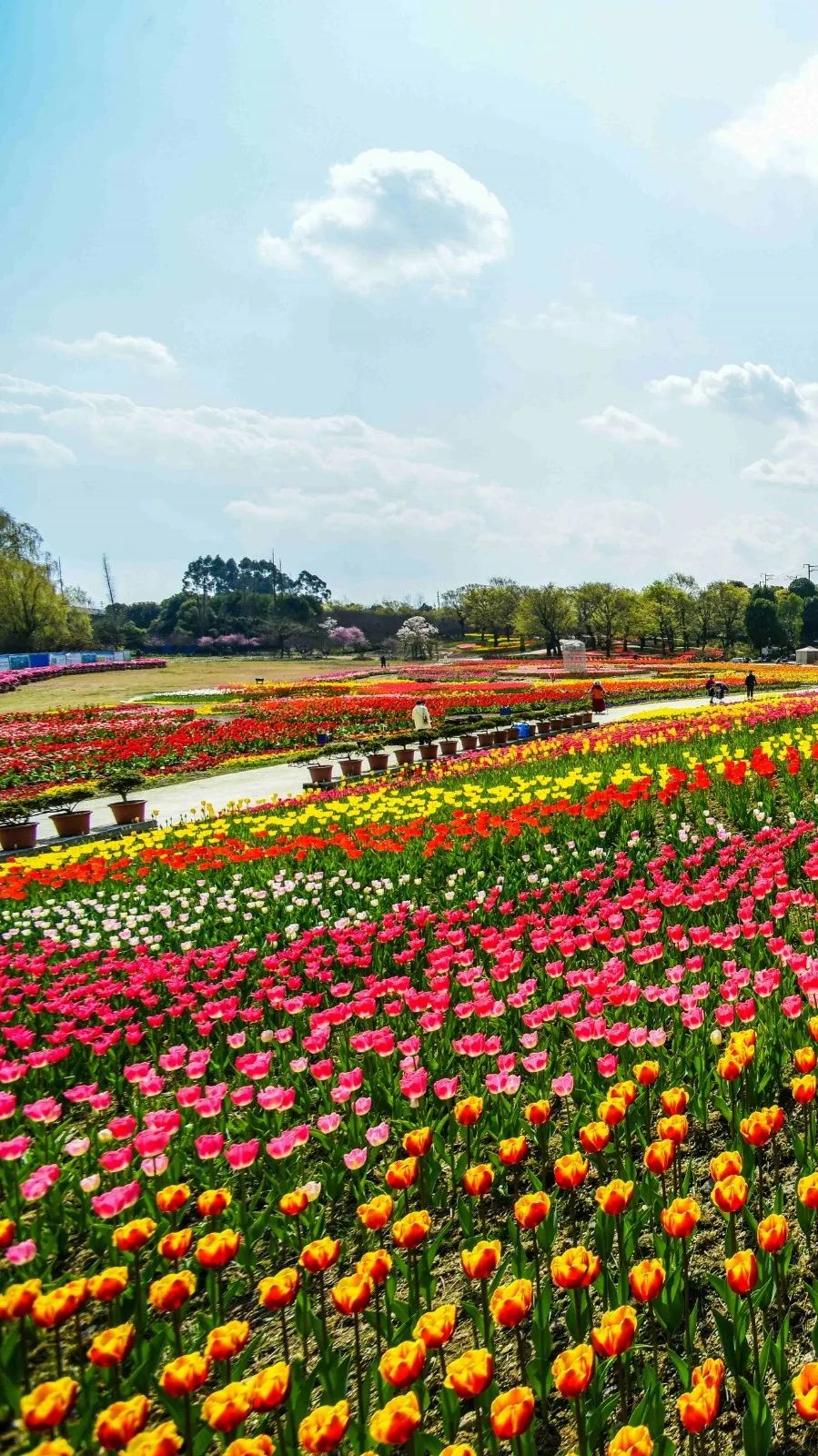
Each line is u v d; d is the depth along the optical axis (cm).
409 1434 198
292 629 12438
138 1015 655
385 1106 462
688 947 619
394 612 14212
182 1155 416
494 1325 320
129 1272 345
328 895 877
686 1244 305
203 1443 242
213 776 2634
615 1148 391
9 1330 291
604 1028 429
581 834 993
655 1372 260
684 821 1026
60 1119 523
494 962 658
